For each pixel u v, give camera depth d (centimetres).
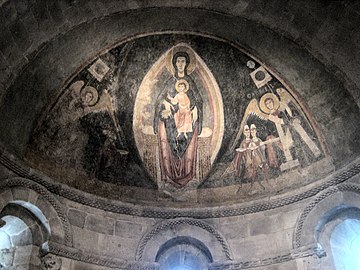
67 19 971
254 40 1085
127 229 1076
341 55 992
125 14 1037
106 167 1106
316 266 986
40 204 983
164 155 1151
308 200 1045
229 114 1148
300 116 1095
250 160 1134
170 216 1103
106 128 1112
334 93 1034
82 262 1001
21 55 933
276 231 1059
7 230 981
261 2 1006
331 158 1044
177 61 1138
